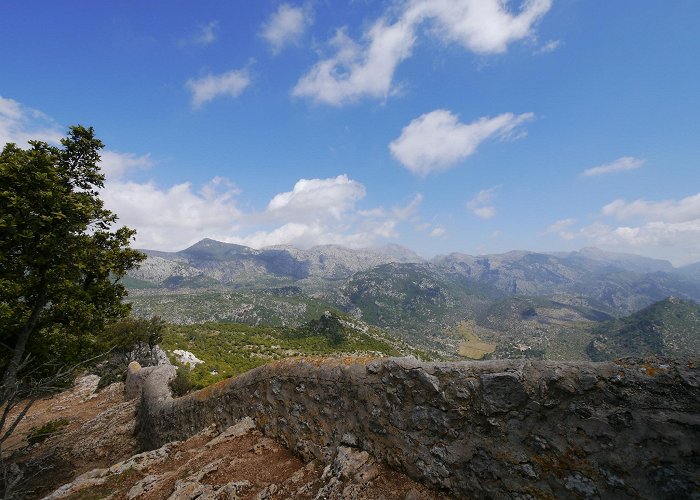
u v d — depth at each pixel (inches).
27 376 453.4
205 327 4596.5
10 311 389.7
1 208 383.9
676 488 137.2
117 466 356.2
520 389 188.4
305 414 312.8
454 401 212.2
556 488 166.9
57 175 423.5
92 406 850.1
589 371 174.1
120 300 566.6
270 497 249.0
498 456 188.5
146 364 1105.4
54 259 437.1
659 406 151.1
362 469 238.5
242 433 358.6
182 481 280.7
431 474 213.3
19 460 529.0
